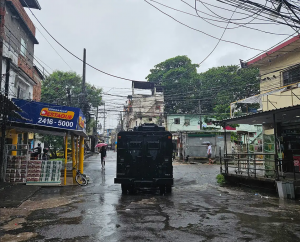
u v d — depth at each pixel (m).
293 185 9.18
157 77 44.09
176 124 38.25
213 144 28.58
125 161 10.06
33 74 20.39
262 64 17.09
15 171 11.55
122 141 10.19
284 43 14.54
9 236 5.00
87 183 12.88
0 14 14.34
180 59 42.53
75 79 30.66
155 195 9.89
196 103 38.81
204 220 6.16
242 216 6.56
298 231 5.35
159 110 43.88
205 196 9.63
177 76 39.59
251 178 11.20
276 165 10.05
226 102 34.59
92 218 6.32
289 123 13.50
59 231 5.30
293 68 14.75
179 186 12.34
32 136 23.34
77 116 12.02
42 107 11.71
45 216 6.51
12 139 15.24
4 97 9.37
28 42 19.14
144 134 10.21
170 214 6.74
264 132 15.38
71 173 16.50
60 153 31.94
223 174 13.43
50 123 11.71
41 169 11.88
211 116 37.41
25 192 9.77
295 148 13.20
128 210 7.19
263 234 5.16
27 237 4.95
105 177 15.67
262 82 17.23
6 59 14.31
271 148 11.94
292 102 13.73
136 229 5.45
